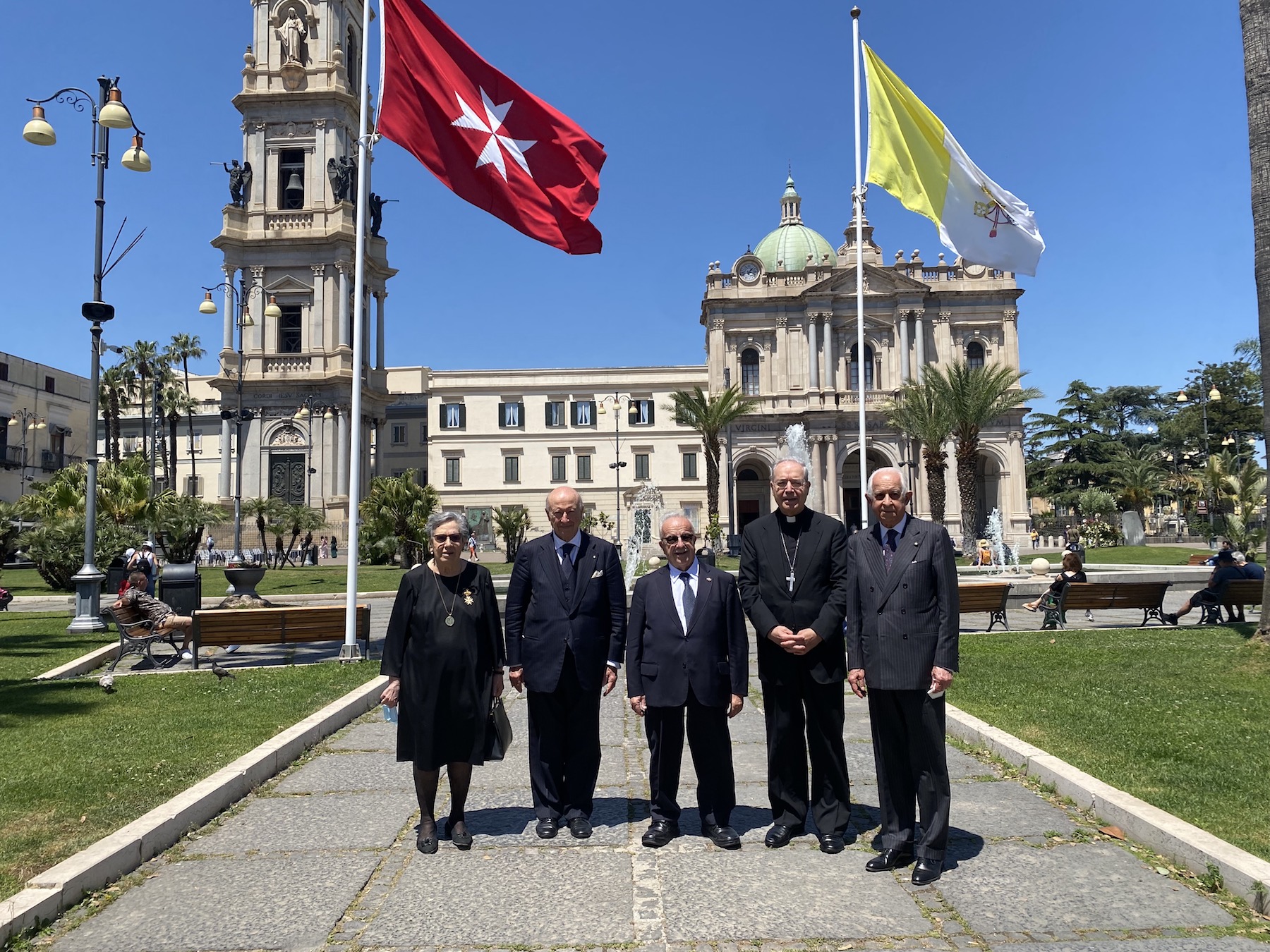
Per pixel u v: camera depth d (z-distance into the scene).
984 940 4.13
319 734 8.10
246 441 56.97
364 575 34.28
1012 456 59.91
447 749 5.40
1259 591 14.71
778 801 5.50
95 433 16.67
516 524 47.88
